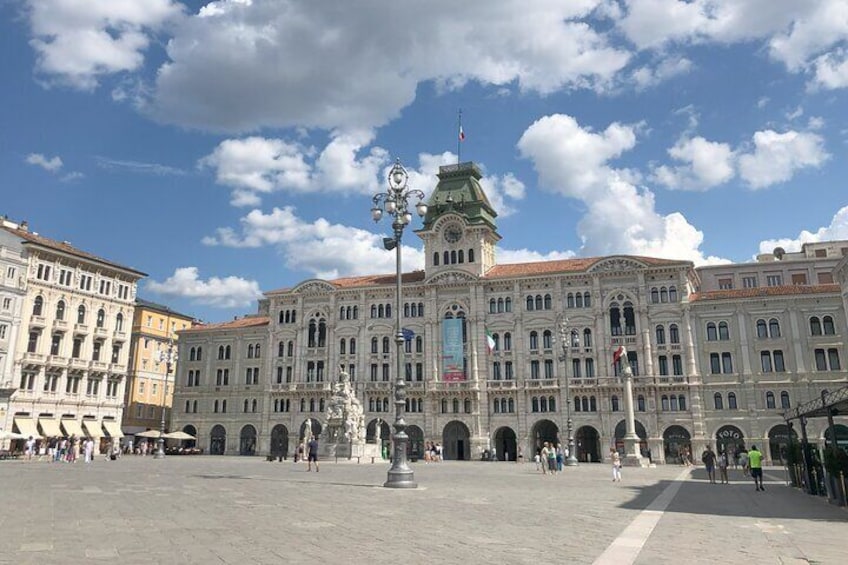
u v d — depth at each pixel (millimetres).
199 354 114062
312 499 26484
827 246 103000
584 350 91875
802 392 82188
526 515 22109
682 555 14852
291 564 13023
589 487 36719
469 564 13398
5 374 81375
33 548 14164
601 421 88750
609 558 14297
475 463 77625
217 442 110312
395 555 14250
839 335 82375
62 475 40188
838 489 27188
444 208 105250
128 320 99688
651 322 89812
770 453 81938
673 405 86875
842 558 14742
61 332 89188
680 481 44625
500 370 95438
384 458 79000
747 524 20828
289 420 104375
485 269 101188
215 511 21594
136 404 111750
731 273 101688
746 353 85062
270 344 108438
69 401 89188
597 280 92750
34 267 86250
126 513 20578
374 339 102812
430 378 97250
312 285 107375
